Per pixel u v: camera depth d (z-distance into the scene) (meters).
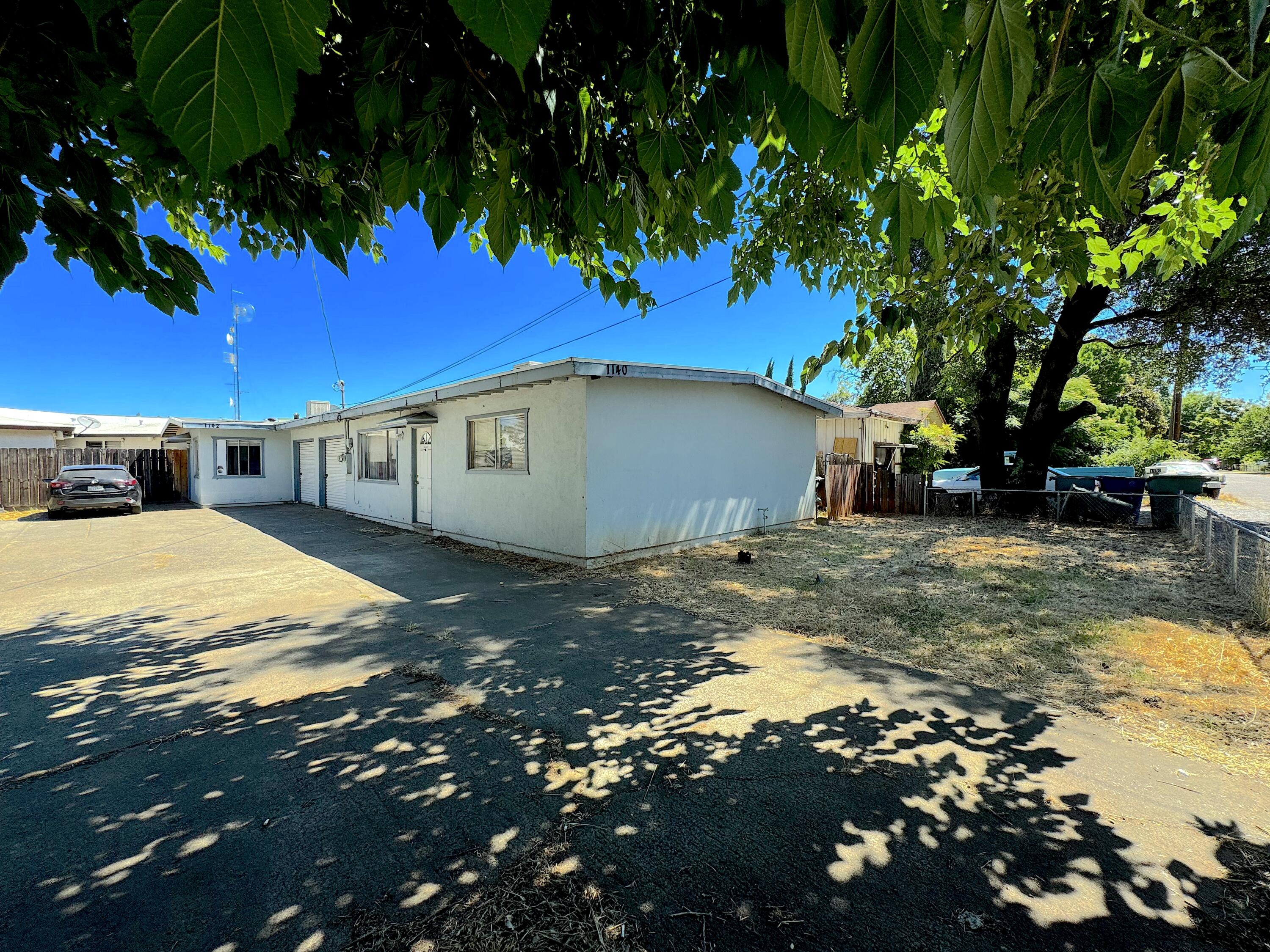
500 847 2.12
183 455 17.25
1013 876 1.96
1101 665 3.86
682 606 5.46
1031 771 2.59
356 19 1.27
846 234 3.31
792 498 10.79
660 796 2.43
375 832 2.21
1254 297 9.05
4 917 1.81
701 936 1.72
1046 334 11.44
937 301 2.90
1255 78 1.00
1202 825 2.21
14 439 18.69
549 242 2.62
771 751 2.78
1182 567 6.89
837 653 4.15
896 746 2.82
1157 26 0.98
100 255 1.61
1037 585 6.10
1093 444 19.70
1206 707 3.22
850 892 1.89
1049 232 2.25
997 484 12.18
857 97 0.71
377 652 4.22
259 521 12.21
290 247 2.71
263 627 4.87
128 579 6.75
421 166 1.47
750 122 1.54
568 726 3.06
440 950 1.68
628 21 1.27
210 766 2.69
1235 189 1.05
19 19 1.13
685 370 7.78
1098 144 1.06
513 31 0.58
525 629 4.78
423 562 7.73
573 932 1.74
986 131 0.80
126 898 1.89
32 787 2.53
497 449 8.63
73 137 1.51
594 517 7.16
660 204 1.94
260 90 0.55
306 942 1.71
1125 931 1.73
